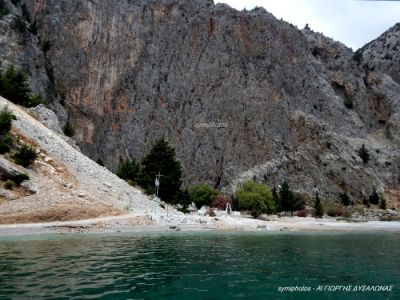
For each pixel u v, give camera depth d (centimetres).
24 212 3712
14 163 4281
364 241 3938
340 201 11344
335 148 12388
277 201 9181
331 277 1900
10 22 10150
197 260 2247
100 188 4997
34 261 2003
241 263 2202
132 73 12012
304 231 5038
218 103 11744
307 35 15888
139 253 2423
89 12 11969
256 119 11794
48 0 11688
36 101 7612
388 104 15588
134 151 11019
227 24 12769
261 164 11281
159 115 11569
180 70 12138
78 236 3247
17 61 9731
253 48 12900
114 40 12106
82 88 11375
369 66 18388
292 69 13488
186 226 4453
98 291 1445
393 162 13425
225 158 11106
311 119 12719
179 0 13000
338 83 14975
